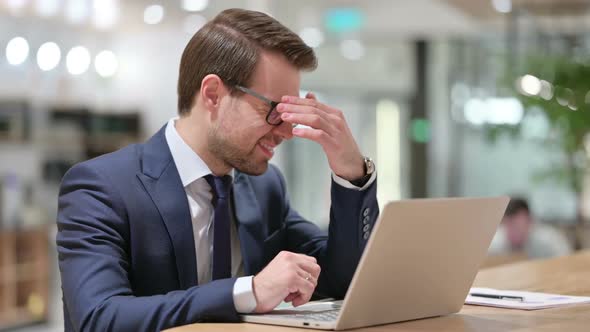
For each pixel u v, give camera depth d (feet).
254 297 5.01
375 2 27.45
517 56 26.43
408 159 32.37
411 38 31.32
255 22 6.12
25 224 24.77
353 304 4.66
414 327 4.91
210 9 26.32
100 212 5.78
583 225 27.30
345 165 6.27
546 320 5.16
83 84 28.76
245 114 6.02
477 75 31.14
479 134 31.50
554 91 21.09
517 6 26.53
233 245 6.78
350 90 32.22
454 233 5.13
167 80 30.09
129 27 28.66
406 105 32.22
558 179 26.27
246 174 6.72
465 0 26.02
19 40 25.82
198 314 4.91
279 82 6.02
